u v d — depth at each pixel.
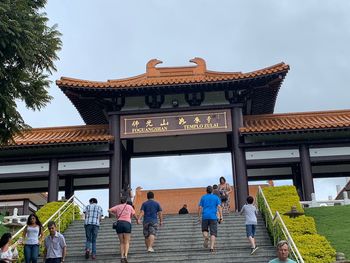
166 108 31.23
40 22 18.45
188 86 30.20
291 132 29.30
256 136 30.02
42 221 22.78
